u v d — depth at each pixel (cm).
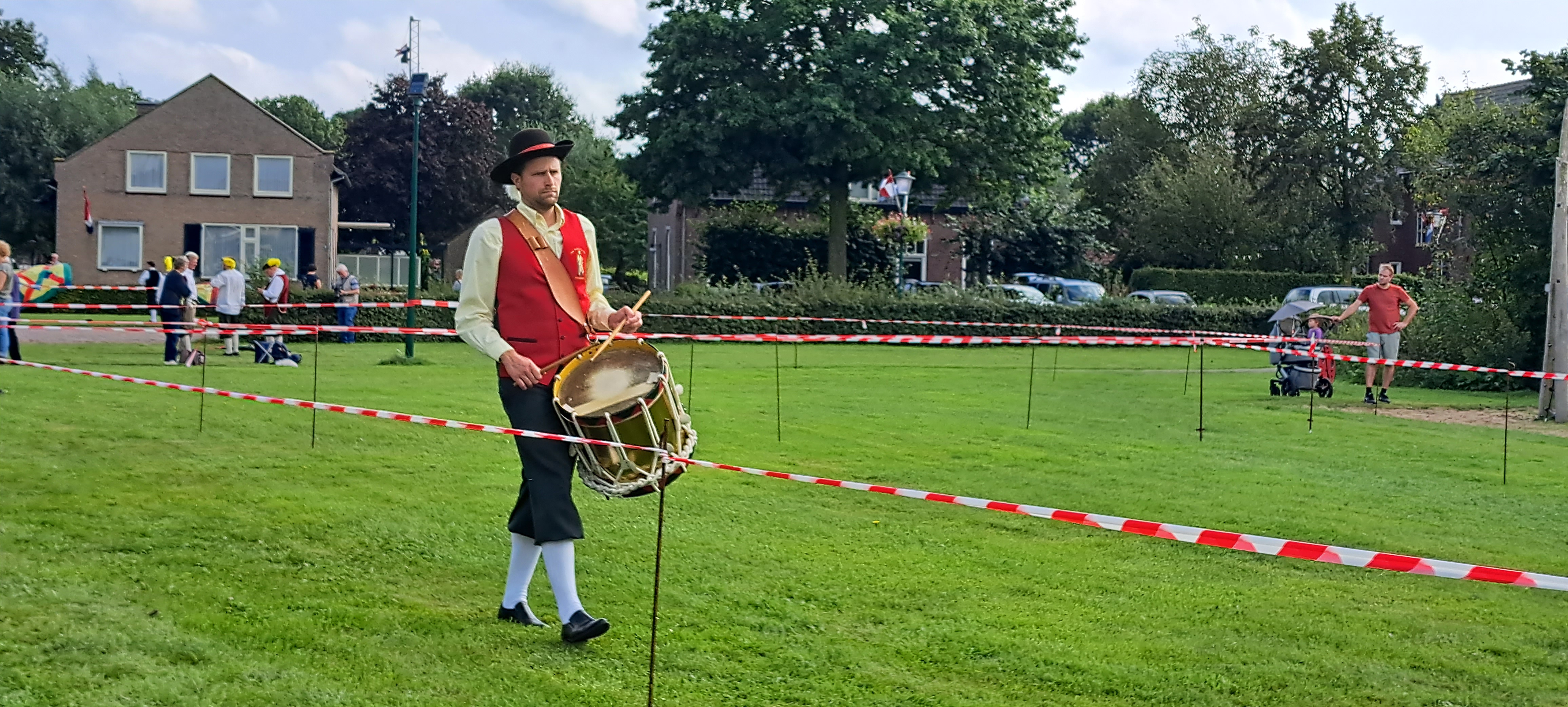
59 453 872
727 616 548
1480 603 598
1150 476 938
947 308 3084
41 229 5550
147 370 1673
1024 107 3653
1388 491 899
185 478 798
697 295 2992
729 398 1439
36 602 522
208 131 4653
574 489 799
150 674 449
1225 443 1134
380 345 2497
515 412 512
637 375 512
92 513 686
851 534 708
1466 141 2097
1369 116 4816
